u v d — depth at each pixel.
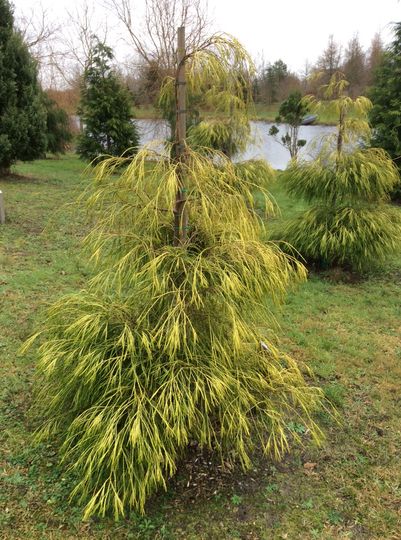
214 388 2.28
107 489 2.26
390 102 9.98
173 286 2.28
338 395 3.45
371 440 3.01
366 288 5.71
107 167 2.26
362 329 4.62
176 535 2.28
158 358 2.36
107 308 2.48
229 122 7.55
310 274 6.05
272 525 2.37
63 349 2.48
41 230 6.97
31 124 10.29
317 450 2.89
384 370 3.86
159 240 2.43
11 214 7.75
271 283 2.39
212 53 2.16
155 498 2.47
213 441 2.73
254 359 2.67
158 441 2.13
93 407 2.26
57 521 2.31
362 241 5.56
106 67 13.37
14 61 9.83
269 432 2.91
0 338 3.91
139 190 2.26
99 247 2.37
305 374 3.75
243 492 2.54
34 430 2.89
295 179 5.98
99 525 2.30
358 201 5.92
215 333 2.45
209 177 2.26
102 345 2.36
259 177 7.98
